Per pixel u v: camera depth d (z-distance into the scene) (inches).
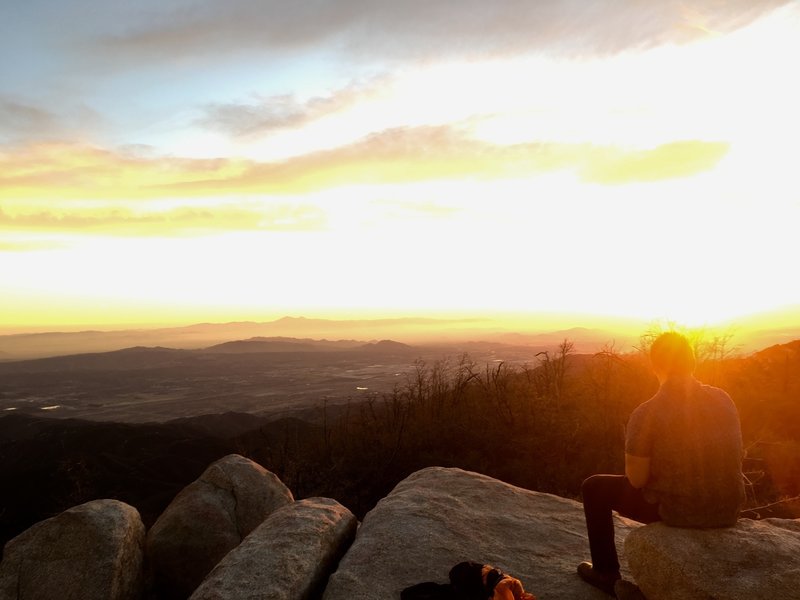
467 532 178.9
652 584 124.1
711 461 124.6
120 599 197.6
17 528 794.2
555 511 198.4
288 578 151.7
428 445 409.4
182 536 225.0
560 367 476.1
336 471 397.4
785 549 118.8
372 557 163.9
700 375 447.2
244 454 462.0
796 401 438.6
